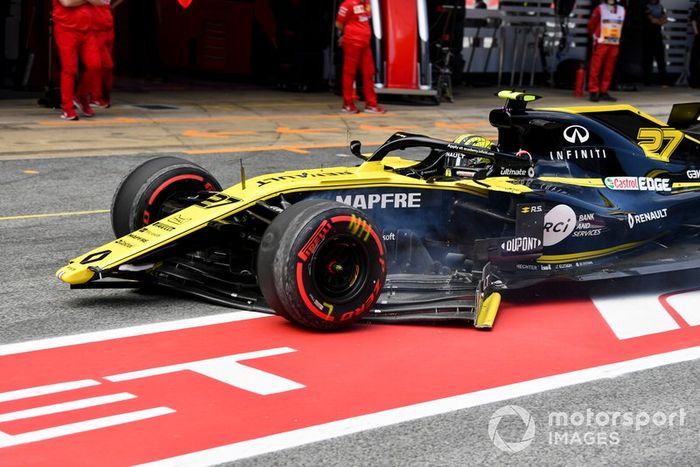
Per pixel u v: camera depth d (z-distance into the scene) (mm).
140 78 24297
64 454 4871
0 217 10281
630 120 8891
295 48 23422
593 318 7449
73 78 17094
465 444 5133
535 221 7738
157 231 7168
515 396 5805
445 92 23219
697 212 8672
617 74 27625
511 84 26672
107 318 7074
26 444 4977
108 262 6891
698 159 9203
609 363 6438
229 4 25234
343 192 7301
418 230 7551
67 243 9266
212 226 7016
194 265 7727
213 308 7363
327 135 17219
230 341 6613
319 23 23438
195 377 5941
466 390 5863
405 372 6125
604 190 8391
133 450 4930
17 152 14055
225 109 20016
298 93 23422
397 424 5344
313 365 6191
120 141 15422
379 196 7383
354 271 6770
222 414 5395
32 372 5984
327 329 6785
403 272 7609
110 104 19641
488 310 7172
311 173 7598
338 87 23328
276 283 6531
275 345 6551
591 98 24844
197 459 4848
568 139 8430
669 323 7375
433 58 23703
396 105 22125
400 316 6980
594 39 24562
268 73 25062
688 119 9391
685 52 30938
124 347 6461
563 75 27141
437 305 7074
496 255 7562
